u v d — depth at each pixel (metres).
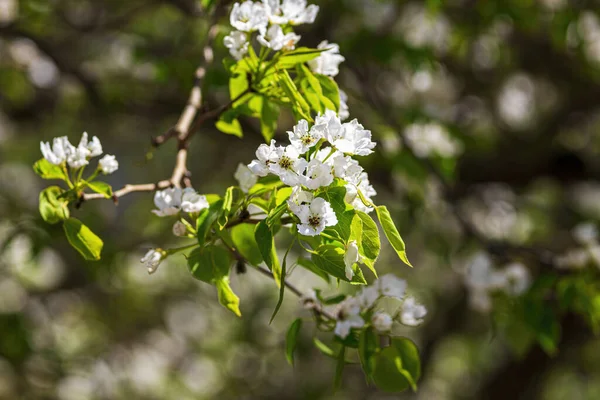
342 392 10.10
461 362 11.85
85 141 2.52
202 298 9.87
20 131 8.84
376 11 6.39
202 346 10.07
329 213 2.01
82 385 8.70
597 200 9.13
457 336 10.39
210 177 8.84
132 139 9.11
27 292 8.80
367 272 5.02
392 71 7.08
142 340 9.99
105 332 9.60
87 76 6.07
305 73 2.56
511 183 7.81
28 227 5.19
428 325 10.31
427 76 6.45
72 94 6.91
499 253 4.72
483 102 8.04
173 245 7.02
